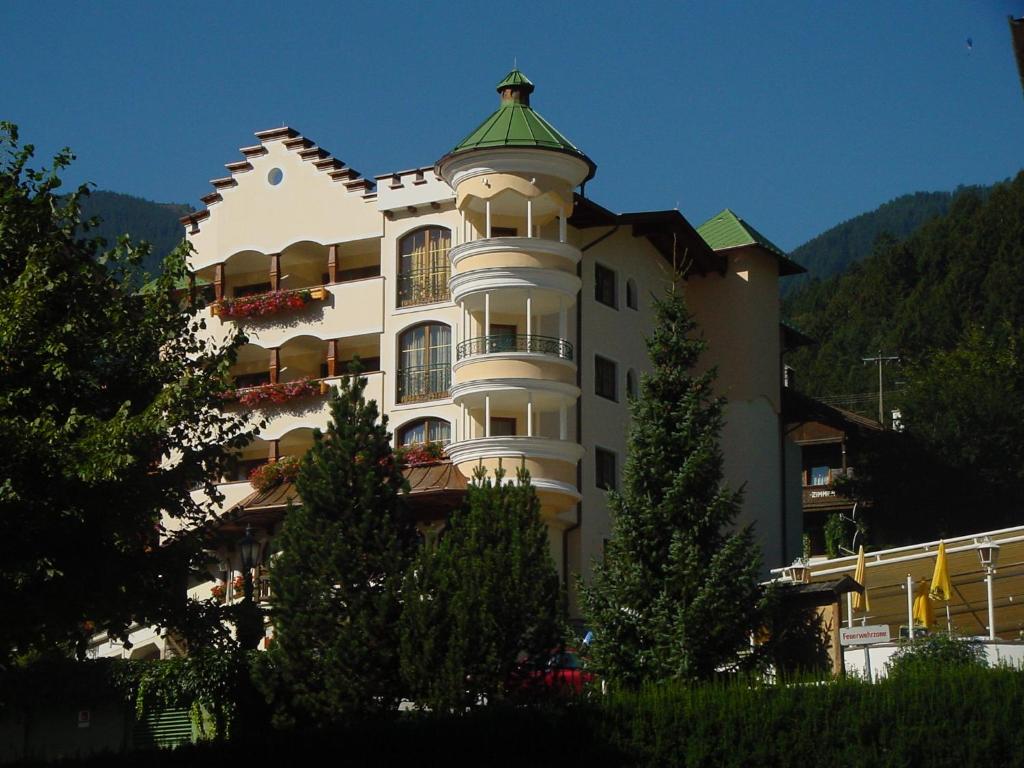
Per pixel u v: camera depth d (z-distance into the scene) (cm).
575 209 5175
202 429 2736
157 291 2798
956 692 2383
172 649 4412
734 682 2611
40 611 2484
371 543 3170
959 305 10625
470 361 4844
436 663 2997
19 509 2398
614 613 2939
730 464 5909
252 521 5022
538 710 2656
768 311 6138
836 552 6397
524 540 3131
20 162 2708
